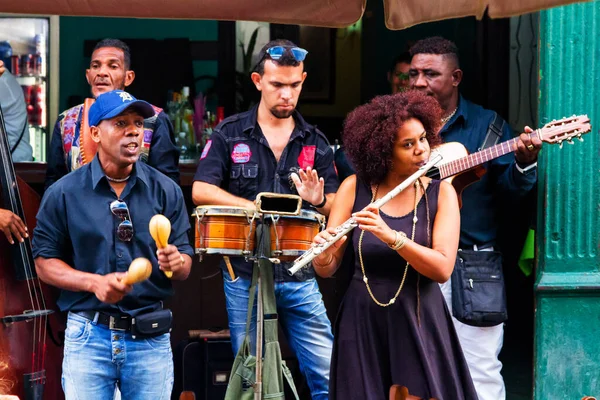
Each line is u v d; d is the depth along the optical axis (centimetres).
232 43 873
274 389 518
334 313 682
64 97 873
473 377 610
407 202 478
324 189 587
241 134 586
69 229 500
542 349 604
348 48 931
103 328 495
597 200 602
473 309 591
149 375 500
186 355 633
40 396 554
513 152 609
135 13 520
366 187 486
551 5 526
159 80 871
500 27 873
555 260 604
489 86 873
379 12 928
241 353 520
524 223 685
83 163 589
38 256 500
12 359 548
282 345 658
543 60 605
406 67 711
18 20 866
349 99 937
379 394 467
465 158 554
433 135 480
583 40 602
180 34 877
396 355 467
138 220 504
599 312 602
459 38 896
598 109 601
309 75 931
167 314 503
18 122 762
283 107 577
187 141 766
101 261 498
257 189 582
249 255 500
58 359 584
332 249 475
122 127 495
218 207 491
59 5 518
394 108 472
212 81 875
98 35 874
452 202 478
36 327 556
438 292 480
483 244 612
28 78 870
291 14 525
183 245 514
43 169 696
